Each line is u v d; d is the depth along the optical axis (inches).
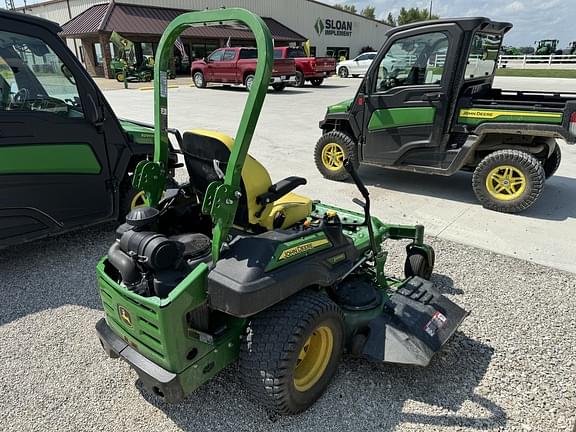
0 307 133.2
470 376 103.4
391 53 220.2
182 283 78.8
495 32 219.5
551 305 132.6
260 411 93.4
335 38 1531.7
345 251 99.9
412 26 209.9
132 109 499.2
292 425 90.0
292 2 1357.0
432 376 103.2
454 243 175.8
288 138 367.2
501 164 202.4
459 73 203.6
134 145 174.9
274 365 81.9
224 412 93.1
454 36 198.4
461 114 210.8
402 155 231.1
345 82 925.2
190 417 92.1
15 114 140.2
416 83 217.9
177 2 1120.2
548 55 1185.4
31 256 165.9
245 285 76.6
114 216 175.3
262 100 74.0
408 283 114.7
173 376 80.1
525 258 162.7
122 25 968.9
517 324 123.3
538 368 106.1
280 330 82.7
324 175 266.4
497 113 200.2
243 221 95.6
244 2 1229.7
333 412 93.3
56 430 89.8
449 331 102.0
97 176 165.3
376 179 266.2
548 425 90.1
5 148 139.2
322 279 91.6
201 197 103.1
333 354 95.2
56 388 101.0
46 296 139.3
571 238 179.5
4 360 110.1
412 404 95.3
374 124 235.9
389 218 203.0
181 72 1114.7
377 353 95.5
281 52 794.2
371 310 103.8
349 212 139.7
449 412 93.3
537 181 195.8
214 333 86.7
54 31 147.2
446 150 218.1
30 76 143.3
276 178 262.5
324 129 266.4
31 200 148.9
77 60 153.5
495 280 147.1
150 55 1040.8
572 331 120.3
